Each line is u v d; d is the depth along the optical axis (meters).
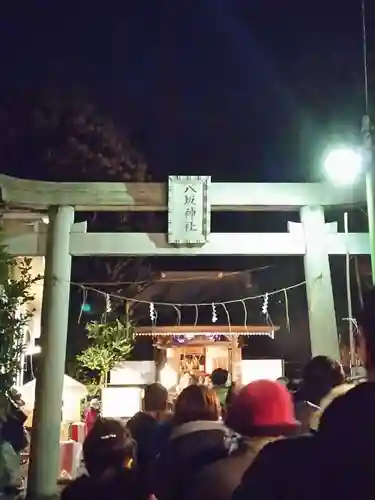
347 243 12.60
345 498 2.16
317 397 5.20
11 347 10.47
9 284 10.85
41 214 13.20
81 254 12.55
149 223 22.39
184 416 4.46
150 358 22.44
